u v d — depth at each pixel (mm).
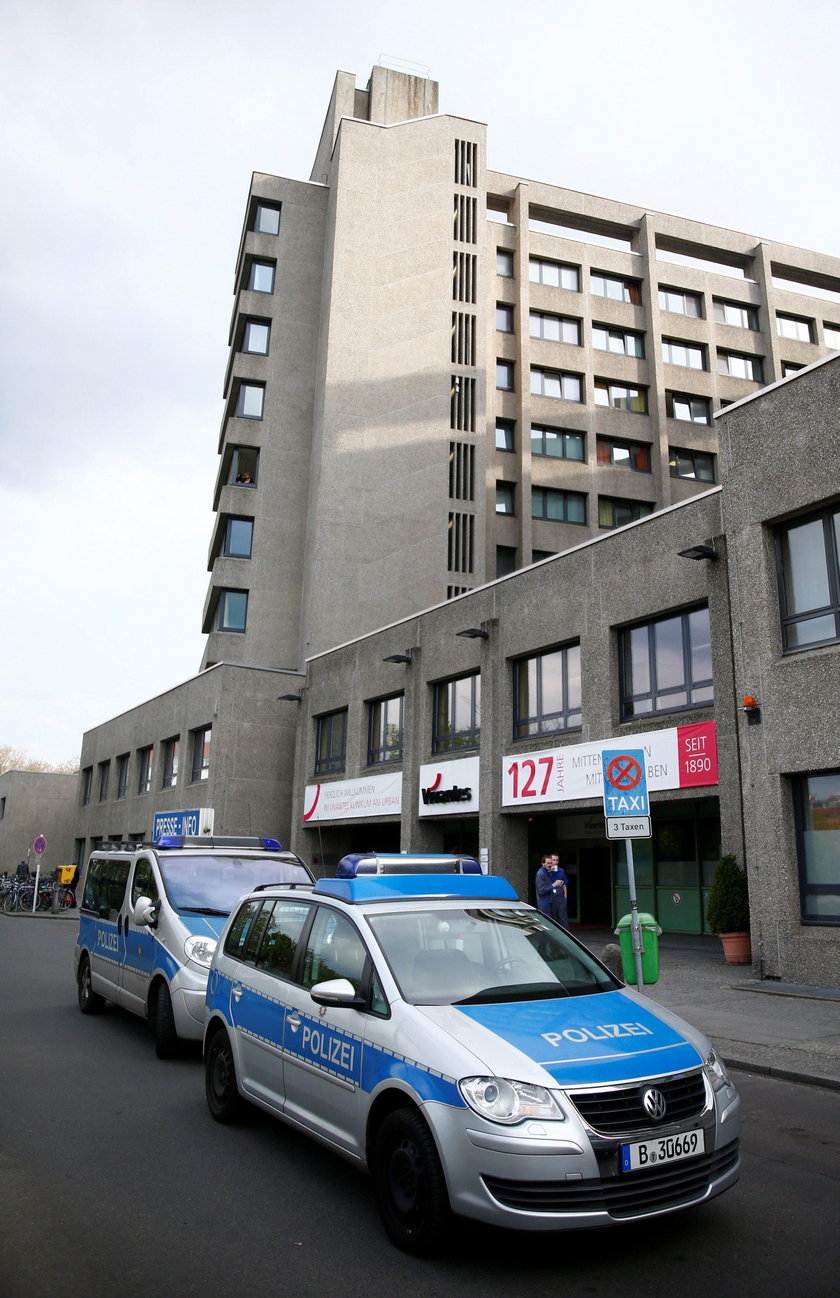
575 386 39781
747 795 13531
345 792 26438
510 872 20016
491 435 37969
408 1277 3934
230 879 9594
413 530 35500
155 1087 7277
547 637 19344
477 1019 4480
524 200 40344
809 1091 7258
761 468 13906
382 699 25984
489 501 37344
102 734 46594
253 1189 4984
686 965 14367
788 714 13039
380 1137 4426
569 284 40719
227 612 37094
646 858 20844
